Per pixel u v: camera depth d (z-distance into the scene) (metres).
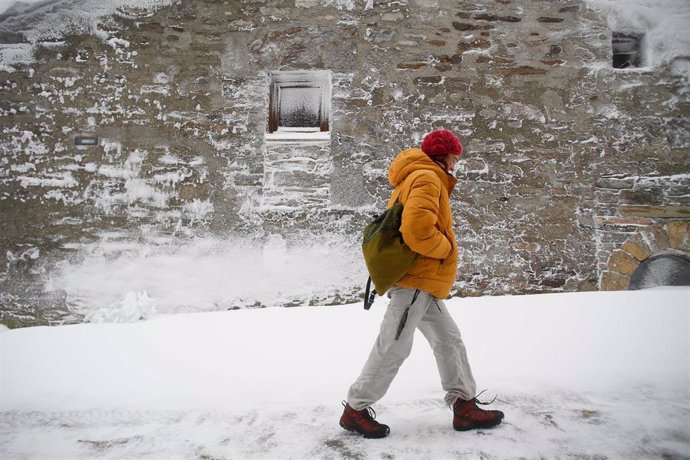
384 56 5.49
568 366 3.19
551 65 5.51
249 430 2.48
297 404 2.79
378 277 2.20
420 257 2.25
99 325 4.43
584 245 5.25
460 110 5.44
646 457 2.10
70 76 5.37
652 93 5.48
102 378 3.25
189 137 5.36
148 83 5.40
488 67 5.50
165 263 5.20
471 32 5.54
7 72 5.35
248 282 5.20
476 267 5.23
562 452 2.15
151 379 3.22
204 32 5.48
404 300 2.23
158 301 5.13
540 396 2.78
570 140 5.40
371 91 5.45
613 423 2.42
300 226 5.28
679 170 5.36
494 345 3.58
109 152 5.30
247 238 5.26
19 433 2.53
